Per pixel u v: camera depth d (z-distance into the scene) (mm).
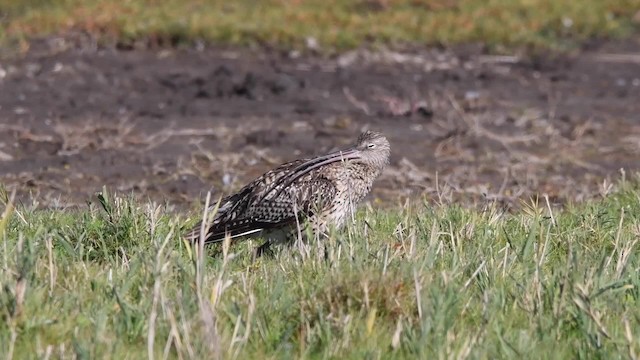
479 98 24125
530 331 8602
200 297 8445
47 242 10086
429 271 9625
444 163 19234
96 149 19422
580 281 9289
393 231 11781
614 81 26359
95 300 8930
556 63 27891
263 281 9836
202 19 28016
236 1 30219
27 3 28906
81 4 28719
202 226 9500
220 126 21344
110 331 8391
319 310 8672
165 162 18750
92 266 10211
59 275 9523
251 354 8211
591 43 29750
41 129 20562
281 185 12016
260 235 12156
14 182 17203
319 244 10625
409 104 23312
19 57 25438
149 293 8977
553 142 20797
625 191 15023
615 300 9180
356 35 28344
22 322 8258
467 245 11023
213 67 25938
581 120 22594
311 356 8281
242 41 27547
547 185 17797
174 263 9727
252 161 19062
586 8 31547
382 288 9000
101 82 24203
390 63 27109
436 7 30891
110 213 11547
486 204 14102
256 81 24578
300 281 9562
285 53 27359
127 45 26844
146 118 21703
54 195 16469
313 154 19625
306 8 29906
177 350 7863
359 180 12430
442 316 8469
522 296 9352
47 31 26938
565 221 12602
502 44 28922
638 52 29203
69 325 8312
